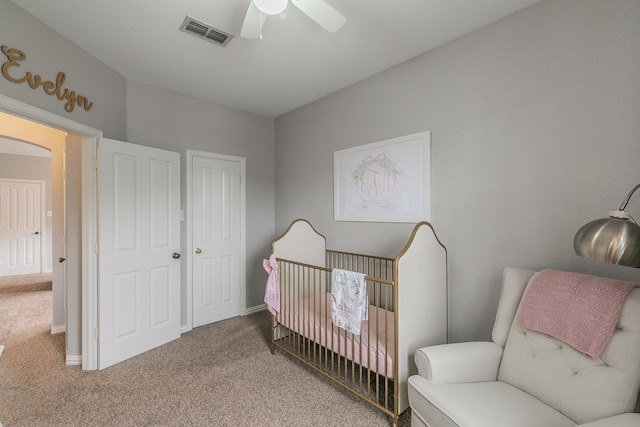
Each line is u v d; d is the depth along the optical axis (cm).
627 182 155
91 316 236
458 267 221
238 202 363
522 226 192
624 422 104
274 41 221
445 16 195
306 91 312
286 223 379
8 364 244
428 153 236
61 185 321
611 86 160
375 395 200
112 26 202
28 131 318
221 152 346
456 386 149
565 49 174
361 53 239
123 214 252
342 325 192
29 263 598
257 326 329
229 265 354
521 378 148
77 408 188
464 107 217
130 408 189
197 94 318
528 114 188
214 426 174
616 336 126
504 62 197
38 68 194
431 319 200
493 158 203
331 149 319
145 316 267
